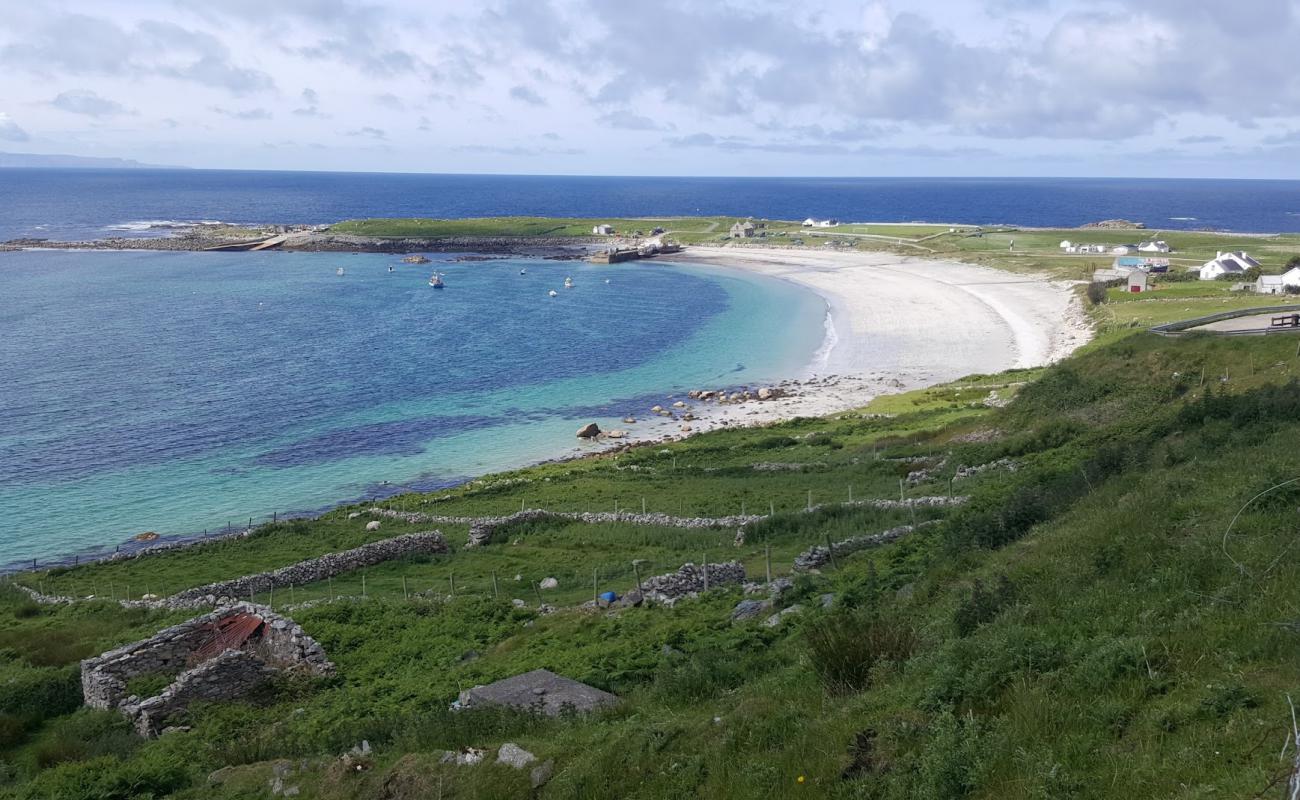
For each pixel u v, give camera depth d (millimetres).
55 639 30625
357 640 26969
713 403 85250
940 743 10883
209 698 22438
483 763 14539
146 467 67250
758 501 45219
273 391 90000
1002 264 165250
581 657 21750
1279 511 17266
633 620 24672
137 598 37594
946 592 19625
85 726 21719
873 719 12312
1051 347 96438
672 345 113188
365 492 62344
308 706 22328
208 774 17516
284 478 65250
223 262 199625
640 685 18969
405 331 122625
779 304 141750
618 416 81812
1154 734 10078
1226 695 10219
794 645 18656
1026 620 14914
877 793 10781
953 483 41875
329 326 125500
